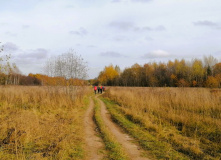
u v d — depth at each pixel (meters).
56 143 5.73
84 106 14.40
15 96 12.77
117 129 8.23
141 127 8.38
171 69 63.22
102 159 4.89
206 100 11.52
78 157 4.94
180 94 13.94
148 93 16.91
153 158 5.13
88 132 7.53
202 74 48.53
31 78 54.50
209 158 5.19
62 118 9.31
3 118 7.95
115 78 78.19
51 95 13.95
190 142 6.36
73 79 15.27
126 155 5.21
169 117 9.33
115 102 17.86
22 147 5.29
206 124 7.88
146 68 68.31
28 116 8.00
